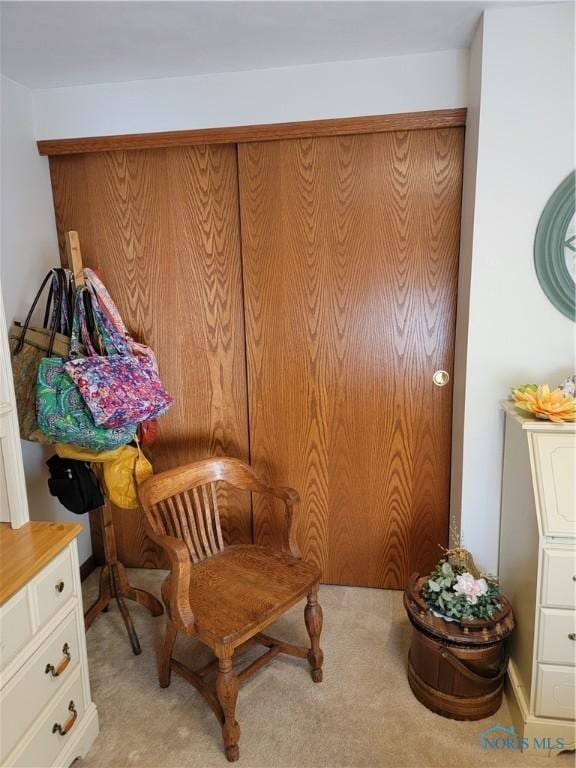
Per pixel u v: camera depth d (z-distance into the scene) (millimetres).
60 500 1906
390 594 2334
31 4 1492
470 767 1513
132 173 2203
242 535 2463
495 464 1892
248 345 2254
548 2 1591
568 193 1689
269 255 2164
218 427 2369
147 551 2561
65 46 1773
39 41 1729
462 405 1933
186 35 1717
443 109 1931
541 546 1472
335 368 2209
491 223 1753
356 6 1563
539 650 1515
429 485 2242
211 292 2252
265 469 2357
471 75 1836
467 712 1652
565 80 1642
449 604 1668
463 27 1729
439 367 2141
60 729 1442
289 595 1673
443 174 1998
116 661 1960
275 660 1938
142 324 2328
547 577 1476
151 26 1649
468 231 1869
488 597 1695
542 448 1532
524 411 1684
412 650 1797
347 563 2375
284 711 1710
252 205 2137
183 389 2361
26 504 1558
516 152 1701
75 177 2242
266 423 2314
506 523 1832
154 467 2449
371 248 2092
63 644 1466
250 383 2287
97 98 2127
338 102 1993
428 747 1576
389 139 2004
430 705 1700
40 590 1362
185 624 1530
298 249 2139
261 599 1651
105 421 1742
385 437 2230
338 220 2092
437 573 1792
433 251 2059
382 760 1537
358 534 2340
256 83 2025
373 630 2098
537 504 1488
